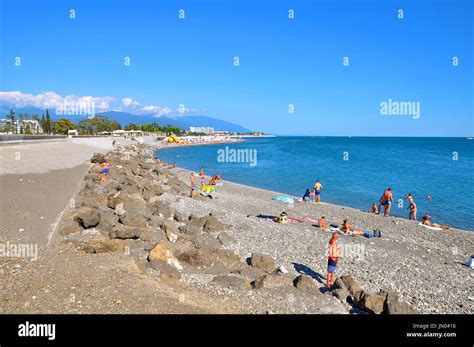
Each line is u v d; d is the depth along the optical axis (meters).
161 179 42.75
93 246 15.03
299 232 24.16
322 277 16.31
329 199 42.09
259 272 15.79
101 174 34.53
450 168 76.44
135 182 32.19
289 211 32.75
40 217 17.98
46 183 26.62
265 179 59.41
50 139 68.31
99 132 168.38
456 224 31.62
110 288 11.51
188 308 11.16
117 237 17.27
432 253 22.06
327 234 24.91
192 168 76.50
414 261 19.55
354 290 14.34
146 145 129.75
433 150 148.38
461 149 159.00
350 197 43.41
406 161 93.62
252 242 20.62
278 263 17.62
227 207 32.19
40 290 10.82
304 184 54.09
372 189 49.06
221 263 16.52
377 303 12.85
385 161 93.44
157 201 24.47
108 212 21.14
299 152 132.12
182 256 16.30
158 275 13.77
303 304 13.05
